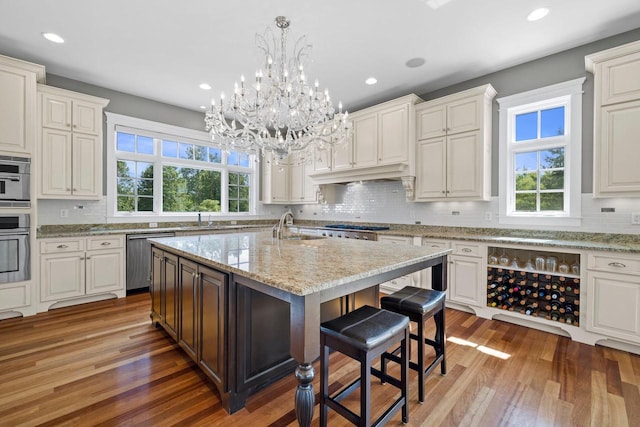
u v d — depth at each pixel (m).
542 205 3.20
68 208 3.73
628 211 2.66
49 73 3.53
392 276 1.71
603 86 2.52
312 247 2.26
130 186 4.31
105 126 3.99
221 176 5.36
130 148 4.29
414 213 4.18
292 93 2.46
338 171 4.54
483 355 2.31
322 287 1.26
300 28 2.64
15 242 2.91
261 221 5.78
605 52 2.49
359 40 2.82
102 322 2.87
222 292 1.69
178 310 2.24
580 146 2.91
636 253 2.23
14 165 2.88
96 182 3.62
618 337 2.32
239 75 3.55
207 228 4.52
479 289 3.08
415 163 3.85
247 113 2.43
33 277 3.04
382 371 1.92
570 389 1.87
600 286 2.40
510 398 1.79
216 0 2.29
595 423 1.58
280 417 1.63
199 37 2.79
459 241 3.22
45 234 3.22
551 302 2.81
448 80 3.70
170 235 4.08
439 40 2.82
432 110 3.68
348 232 4.23
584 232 2.87
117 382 1.91
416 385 1.94
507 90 3.37
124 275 3.66
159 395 1.79
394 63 3.26
